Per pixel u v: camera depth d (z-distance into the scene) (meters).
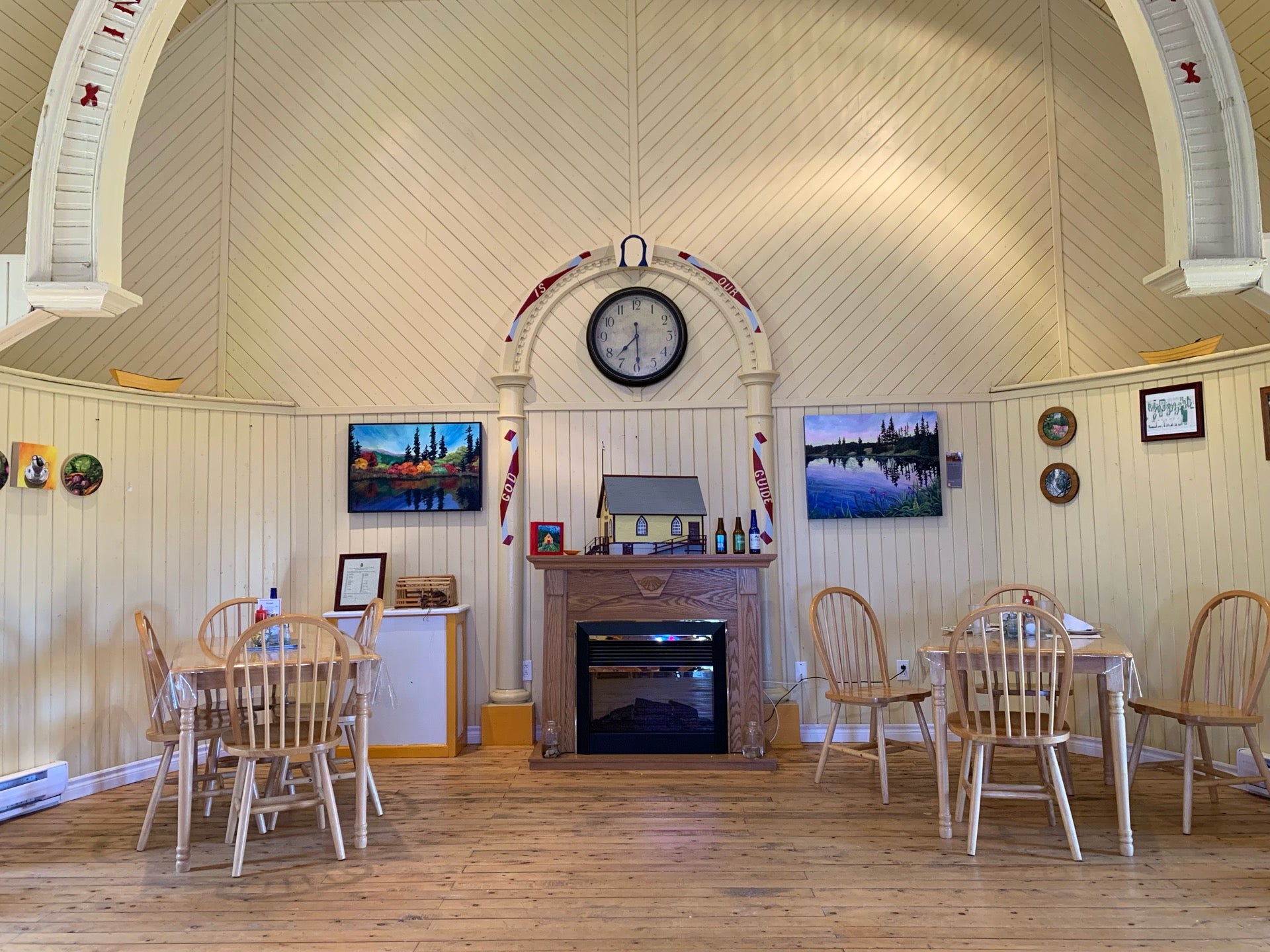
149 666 3.71
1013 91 5.47
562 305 5.51
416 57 5.57
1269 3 4.29
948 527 5.32
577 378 5.47
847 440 5.36
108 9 3.26
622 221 5.52
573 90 5.54
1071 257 5.35
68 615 4.37
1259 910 2.96
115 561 4.59
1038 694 3.38
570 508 5.41
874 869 3.33
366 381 5.47
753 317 5.34
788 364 5.45
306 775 4.34
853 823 3.85
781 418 5.42
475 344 5.50
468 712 5.36
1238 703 4.29
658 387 5.45
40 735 4.23
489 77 5.56
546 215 5.53
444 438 5.42
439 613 5.05
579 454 5.43
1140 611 4.72
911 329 5.43
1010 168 5.45
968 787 3.70
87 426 4.50
